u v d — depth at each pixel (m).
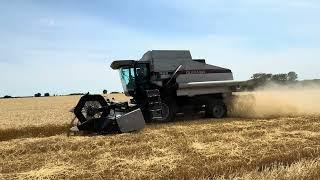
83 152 11.59
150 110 18.91
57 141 13.38
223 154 10.61
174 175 8.82
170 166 9.55
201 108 21.25
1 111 34.50
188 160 10.08
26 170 9.82
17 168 10.02
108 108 16.25
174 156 10.59
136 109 16.39
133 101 20.36
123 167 9.68
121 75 20.91
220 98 22.14
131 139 13.44
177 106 20.31
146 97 19.45
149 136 13.98
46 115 29.03
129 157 10.71
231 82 21.64
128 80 20.53
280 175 8.30
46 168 9.83
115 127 15.36
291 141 12.12
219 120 19.55
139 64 20.20
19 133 18.95
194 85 20.50
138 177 8.79
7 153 11.98
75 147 12.49
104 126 15.48
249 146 11.51
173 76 20.22
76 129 16.02
